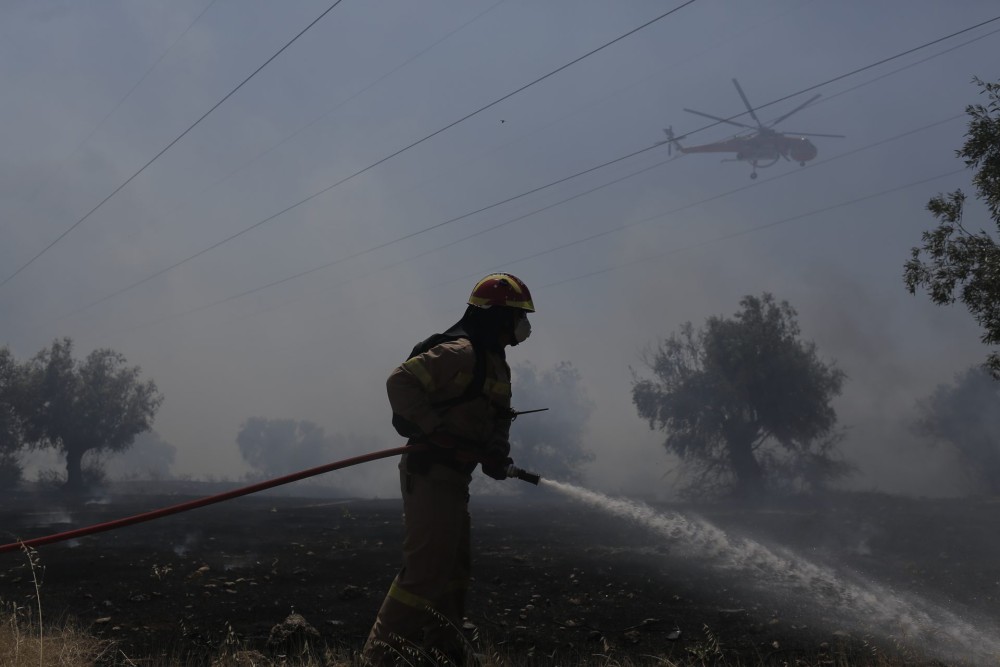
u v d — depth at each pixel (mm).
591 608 5586
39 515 16812
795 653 4488
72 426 45719
